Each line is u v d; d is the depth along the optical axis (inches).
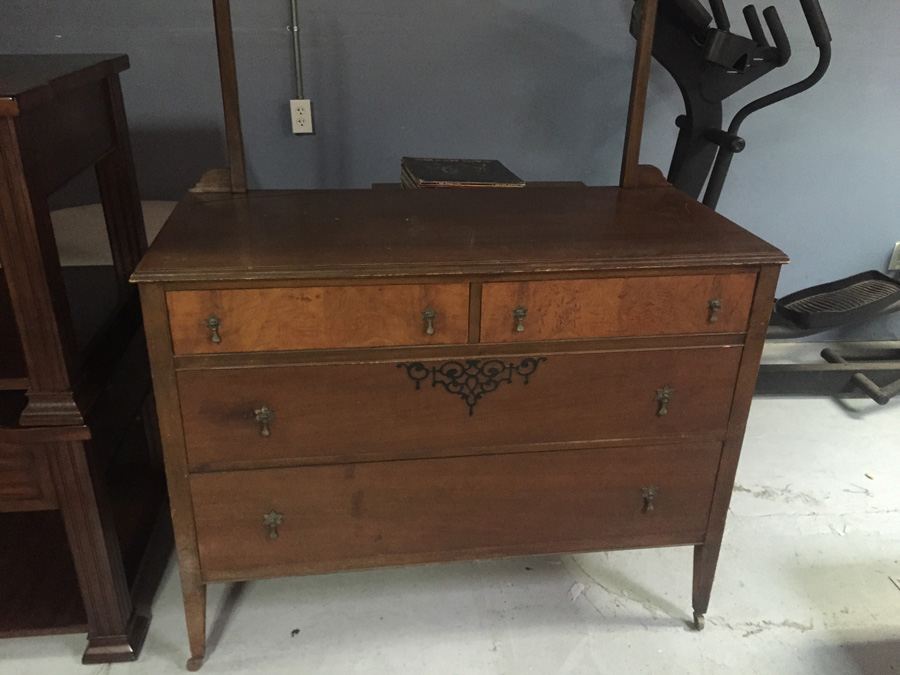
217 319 44.8
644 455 54.3
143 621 59.4
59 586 59.4
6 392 51.5
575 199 60.6
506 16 80.8
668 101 87.3
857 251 99.6
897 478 79.7
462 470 52.7
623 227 53.2
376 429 50.1
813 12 66.3
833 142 92.4
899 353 101.6
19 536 64.5
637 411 52.4
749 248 49.2
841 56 87.7
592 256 47.2
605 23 82.4
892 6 85.7
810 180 94.4
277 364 46.8
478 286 46.3
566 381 50.4
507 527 55.6
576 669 57.2
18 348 49.9
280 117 82.4
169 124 80.8
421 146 85.7
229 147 57.6
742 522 72.7
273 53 79.2
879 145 93.2
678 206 59.2
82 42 76.3
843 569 67.5
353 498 52.5
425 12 79.6
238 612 61.4
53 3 74.5
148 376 65.4
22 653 57.4
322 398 48.4
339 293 45.2
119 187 60.0
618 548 58.1
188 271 43.1
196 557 52.6
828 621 62.1
